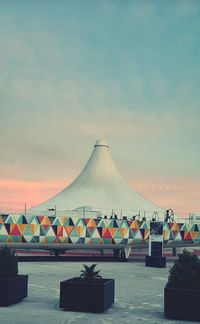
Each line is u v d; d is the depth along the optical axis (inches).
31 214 1314.0
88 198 2517.2
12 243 1210.6
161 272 960.3
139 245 1402.6
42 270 917.2
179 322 394.0
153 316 420.8
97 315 416.8
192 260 429.1
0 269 456.8
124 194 2642.7
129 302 504.4
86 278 458.3
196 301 400.2
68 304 432.1
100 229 1337.4
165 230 1414.9
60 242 1277.1
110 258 1424.7
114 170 2903.5
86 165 2957.7
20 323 368.8
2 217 1206.9
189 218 1584.6
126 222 1381.6
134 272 935.7
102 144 3024.1
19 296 479.5
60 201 2465.6
